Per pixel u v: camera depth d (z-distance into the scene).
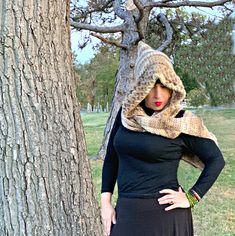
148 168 2.45
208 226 5.56
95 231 2.68
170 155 2.44
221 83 12.41
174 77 2.43
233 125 12.88
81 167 2.61
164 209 2.44
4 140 2.40
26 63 2.37
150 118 2.42
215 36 11.37
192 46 11.66
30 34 2.37
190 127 2.42
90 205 2.66
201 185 2.43
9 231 2.44
